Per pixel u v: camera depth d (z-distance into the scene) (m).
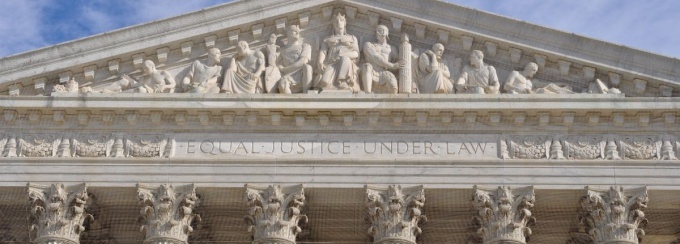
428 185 47.09
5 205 48.12
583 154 47.72
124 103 48.00
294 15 50.38
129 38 49.41
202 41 49.97
